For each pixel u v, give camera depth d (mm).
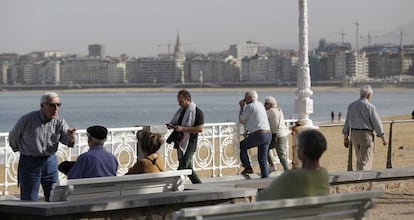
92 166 10922
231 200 11547
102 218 10141
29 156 11570
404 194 14961
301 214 7910
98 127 11148
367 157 16641
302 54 17719
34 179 11609
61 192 10109
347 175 14703
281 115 17531
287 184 7945
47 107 11531
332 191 14578
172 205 10859
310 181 7957
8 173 15164
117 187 10641
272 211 7668
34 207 9711
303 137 8062
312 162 8039
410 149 31391
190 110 15172
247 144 16422
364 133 16547
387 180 15320
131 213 10453
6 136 14992
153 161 11477
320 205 7957
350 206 8242
